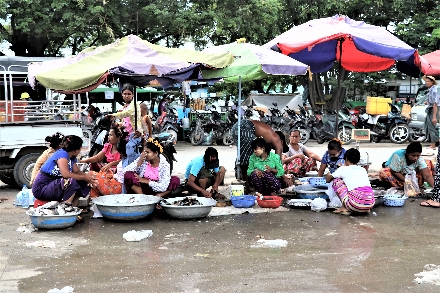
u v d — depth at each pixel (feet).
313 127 57.88
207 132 56.95
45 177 20.56
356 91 82.28
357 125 59.67
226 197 25.09
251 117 60.70
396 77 73.00
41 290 13.26
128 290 13.25
